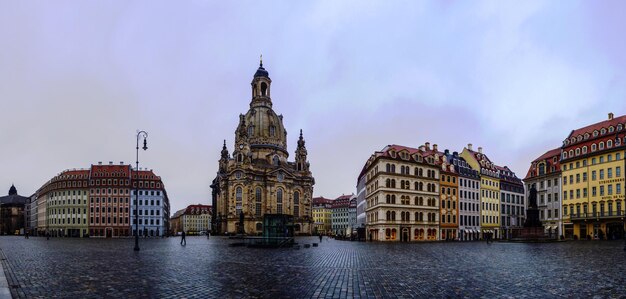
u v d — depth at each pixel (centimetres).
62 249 5625
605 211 9894
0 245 7144
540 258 3909
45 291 2016
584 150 10562
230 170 18812
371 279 2416
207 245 6900
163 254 4497
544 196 11812
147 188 18388
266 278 2448
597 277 2500
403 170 11062
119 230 17638
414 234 11044
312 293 1956
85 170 18750
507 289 2075
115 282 2286
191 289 2058
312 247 6444
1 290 2002
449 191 12119
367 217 12494
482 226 13050
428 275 2603
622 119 9944
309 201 19638
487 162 13962
